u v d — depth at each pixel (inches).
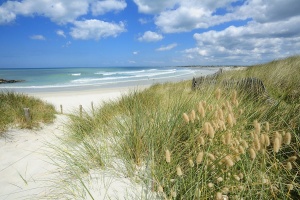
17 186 118.2
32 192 106.7
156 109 125.6
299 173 75.5
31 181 120.4
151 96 208.7
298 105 111.5
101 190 83.9
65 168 113.6
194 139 85.7
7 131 228.5
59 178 107.0
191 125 96.4
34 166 143.9
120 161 101.3
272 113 112.4
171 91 208.4
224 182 69.7
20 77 2258.9
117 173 93.0
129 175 89.0
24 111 259.6
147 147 98.6
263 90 161.6
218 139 84.3
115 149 109.0
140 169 89.4
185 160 85.2
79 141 140.2
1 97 346.3
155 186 77.5
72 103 678.5
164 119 110.6
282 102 126.6
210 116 96.8
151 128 104.5
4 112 270.2
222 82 181.8
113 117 154.4
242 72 280.1
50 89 1143.0
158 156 90.8
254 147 60.2
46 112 329.4
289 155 87.6
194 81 231.6
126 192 79.5
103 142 119.1
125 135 111.1
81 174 98.7
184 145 90.0
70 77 2162.9
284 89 183.2
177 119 102.7
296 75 217.8
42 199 93.6
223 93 145.6
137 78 1788.9
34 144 203.6
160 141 98.2
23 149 188.2
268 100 145.4
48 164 140.9
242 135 90.6
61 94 911.0
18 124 251.9
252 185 66.5
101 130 134.3
